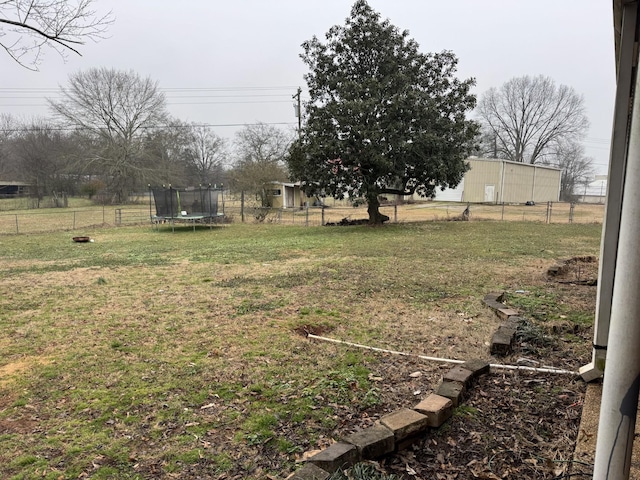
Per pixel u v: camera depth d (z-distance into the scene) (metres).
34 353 3.77
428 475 1.96
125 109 36.31
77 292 6.30
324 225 17.80
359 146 14.66
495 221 18.17
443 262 8.23
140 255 10.41
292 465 2.06
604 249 2.63
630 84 2.27
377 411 2.59
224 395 2.86
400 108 14.34
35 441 2.35
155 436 2.37
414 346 3.73
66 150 35.34
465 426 2.35
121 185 37.09
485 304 5.00
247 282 6.77
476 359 3.25
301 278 6.95
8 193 37.94
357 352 3.59
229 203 33.09
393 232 14.17
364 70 15.35
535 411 2.49
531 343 3.62
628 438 1.15
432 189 16.38
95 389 3.00
